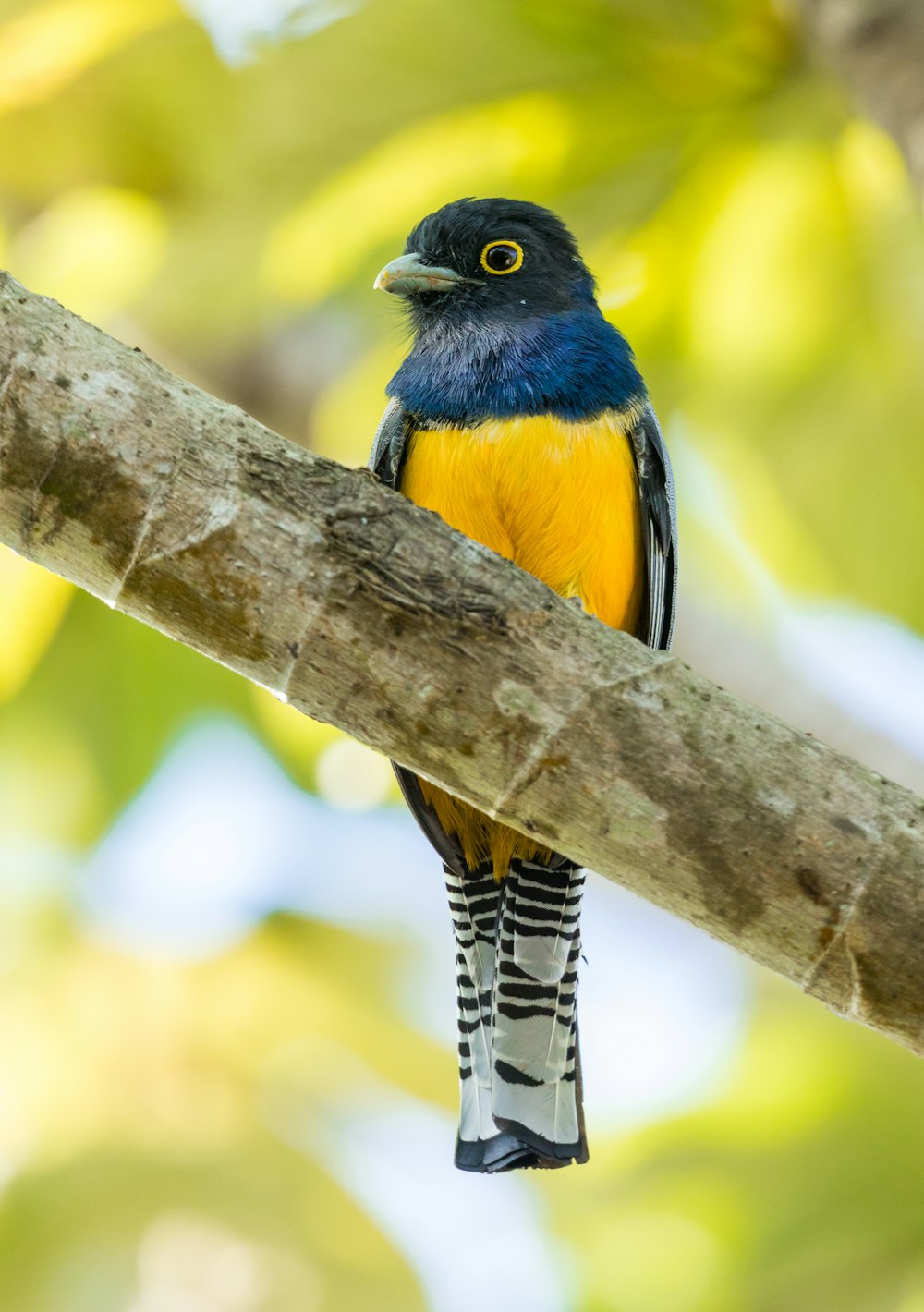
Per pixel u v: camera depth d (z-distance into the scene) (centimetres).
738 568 1288
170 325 1260
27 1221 1152
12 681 1188
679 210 1152
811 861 547
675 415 1227
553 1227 1161
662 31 1105
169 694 1258
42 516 576
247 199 1180
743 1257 1112
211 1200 1164
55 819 1273
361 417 1231
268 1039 1239
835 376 1202
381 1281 1145
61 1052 1221
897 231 1155
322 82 1140
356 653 571
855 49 926
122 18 1148
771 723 562
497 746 568
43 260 1225
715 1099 1149
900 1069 1125
